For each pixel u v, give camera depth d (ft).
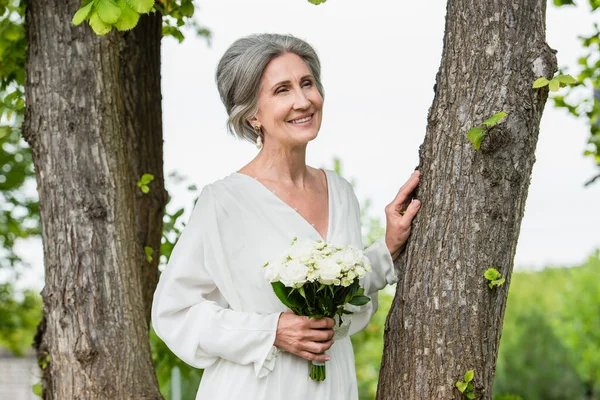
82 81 10.51
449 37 9.02
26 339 40.11
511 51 8.70
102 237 10.46
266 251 9.09
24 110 11.63
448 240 8.75
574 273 42.42
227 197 9.26
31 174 31.45
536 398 35.73
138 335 10.53
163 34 14.14
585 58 15.78
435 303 8.75
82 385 10.27
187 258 9.16
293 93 9.14
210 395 9.20
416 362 8.82
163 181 13.21
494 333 8.80
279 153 9.45
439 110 8.98
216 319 8.96
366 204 29.60
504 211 8.70
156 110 13.15
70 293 10.35
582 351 39.83
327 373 9.18
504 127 8.56
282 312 8.92
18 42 13.41
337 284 8.34
